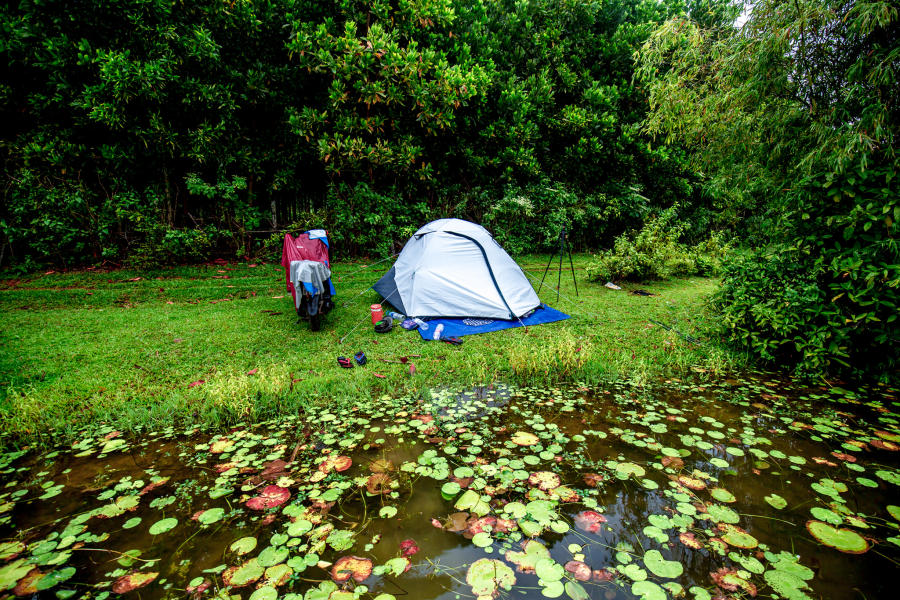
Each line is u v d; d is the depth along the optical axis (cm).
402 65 786
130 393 330
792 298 381
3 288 617
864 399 337
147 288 654
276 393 326
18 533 196
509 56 1080
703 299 655
